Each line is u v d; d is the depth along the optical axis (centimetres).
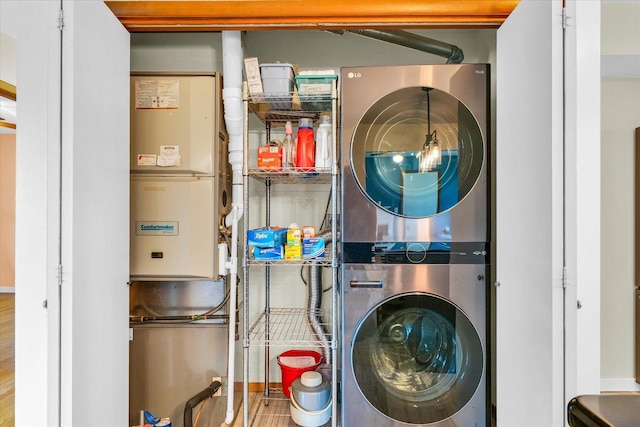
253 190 209
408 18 146
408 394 151
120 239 137
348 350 152
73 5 108
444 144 151
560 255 103
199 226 167
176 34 194
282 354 201
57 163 107
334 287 153
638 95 231
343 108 152
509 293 130
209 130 167
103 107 125
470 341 150
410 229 151
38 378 112
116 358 134
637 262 229
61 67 107
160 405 181
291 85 165
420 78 150
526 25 118
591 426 43
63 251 108
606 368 233
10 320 361
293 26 150
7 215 510
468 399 149
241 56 172
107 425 128
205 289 188
